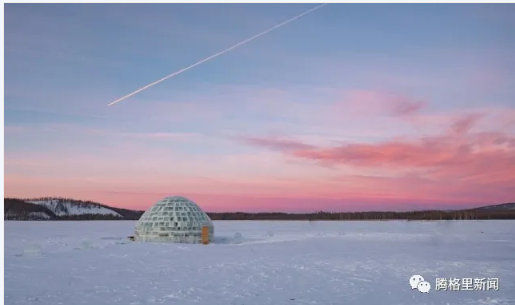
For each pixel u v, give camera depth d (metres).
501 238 49.75
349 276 23.06
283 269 25.25
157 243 39.84
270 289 19.72
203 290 19.39
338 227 81.50
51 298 17.69
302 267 25.98
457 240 46.38
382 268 25.81
